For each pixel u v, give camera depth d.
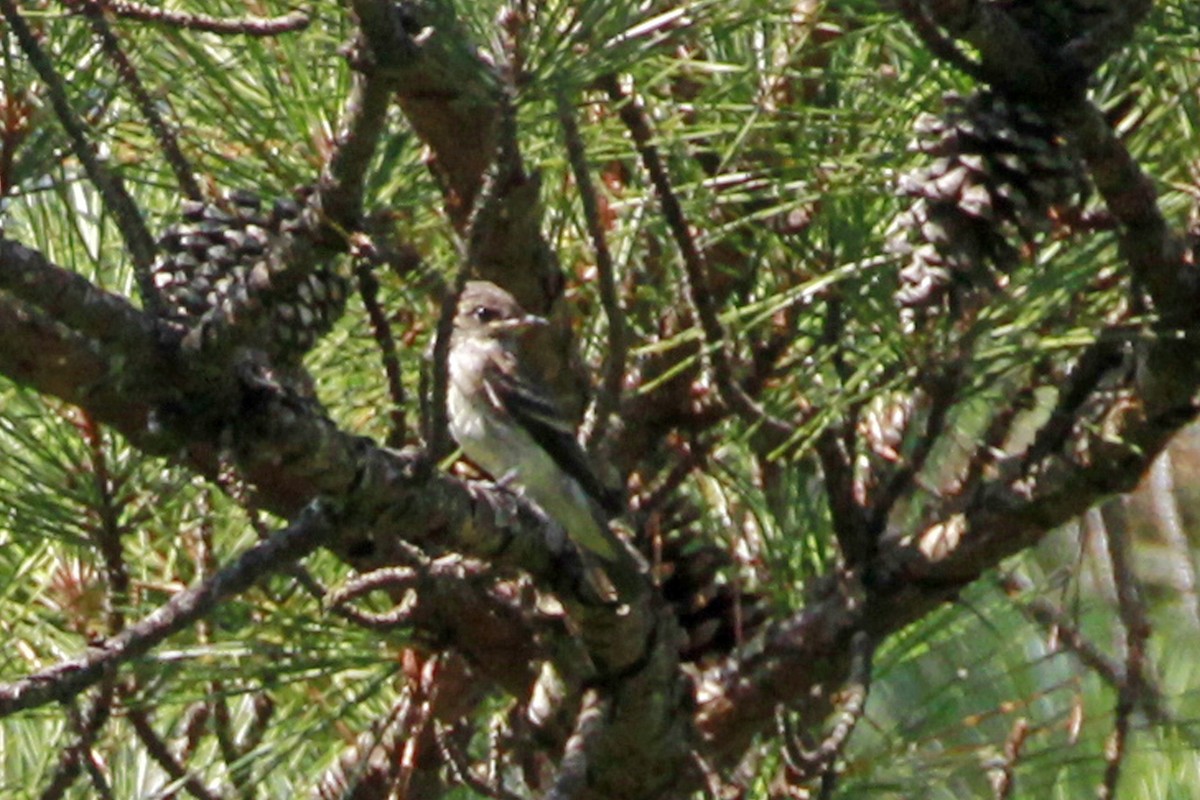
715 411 8.56
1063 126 6.50
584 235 8.65
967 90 7.17
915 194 6.71
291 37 7.44
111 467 7.52
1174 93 7.41
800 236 7.85
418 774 8.34
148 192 8.17
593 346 9.25
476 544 6.79
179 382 5.79
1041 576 10.12
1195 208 7.50
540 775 8.78
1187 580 10.38
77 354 6.45
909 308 6.70
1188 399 7.38
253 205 7.07
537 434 8.59
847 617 8.14
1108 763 7.94
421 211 7.96
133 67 6.59
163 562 8.38
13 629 7.94
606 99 7.86
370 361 8.32
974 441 8.97
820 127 7.30
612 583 7.45
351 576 8.41
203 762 8.80
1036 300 6.81
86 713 7.36
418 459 6.11
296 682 7.95
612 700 7.69
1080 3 6.62
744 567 8.90
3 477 7.61
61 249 7.71
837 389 7.47
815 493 8.80
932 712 8.32
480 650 7.87
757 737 8.48
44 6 6.99
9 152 6.70
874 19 6.88
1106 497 7.81
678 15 6.22
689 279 7.19
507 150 5.54
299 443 5.99
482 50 6.16
